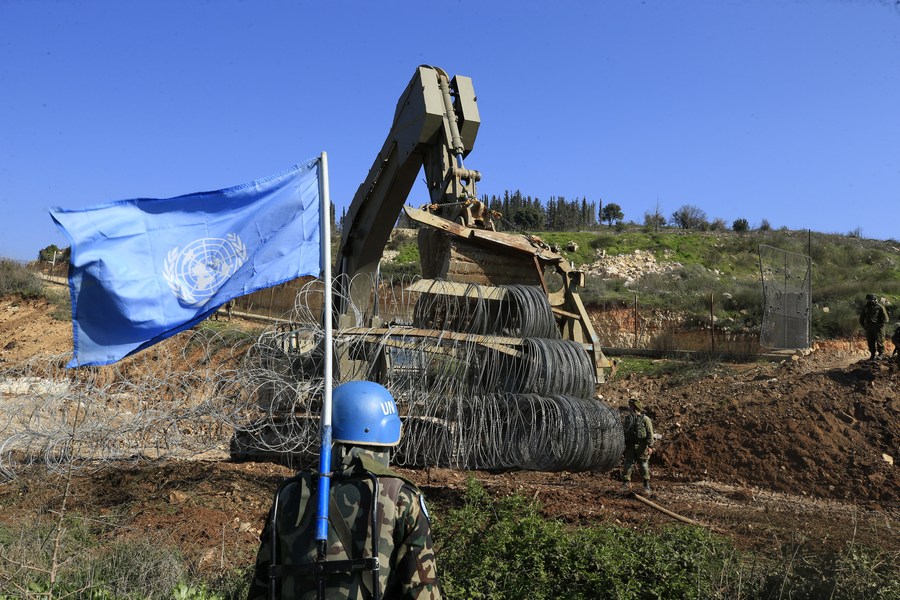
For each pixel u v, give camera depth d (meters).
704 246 53.50
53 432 8.70
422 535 3.01
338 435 3.16
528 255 10.96
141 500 9.56
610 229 74.88
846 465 13.89
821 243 53.09
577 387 9.55
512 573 5.89
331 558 2.90
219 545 7.90
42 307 29.77
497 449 9.34
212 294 5.17
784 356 23.91
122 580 5.94
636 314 31.77
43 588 5.26
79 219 4.85
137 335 4.94
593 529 6.98
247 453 12.09
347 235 12.39
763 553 8.12
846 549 7.31
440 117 10.70
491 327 10.57
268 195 5.42
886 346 28.50
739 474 14.45
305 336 9.98
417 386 9.75
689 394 19.22
